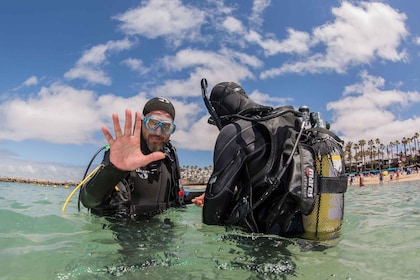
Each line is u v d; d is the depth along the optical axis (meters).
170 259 0.93
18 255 0.92
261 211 1.16
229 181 1.14
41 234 1.18
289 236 1.15
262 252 1.00
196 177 30.92
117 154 1.10
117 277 0.80
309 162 1.10
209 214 1.18
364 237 1.21
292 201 1.12
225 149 1.16
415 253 1.00
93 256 0.94
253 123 1.19
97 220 1.42
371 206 2.40
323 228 1.13
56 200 2.63
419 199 3.26
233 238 1.13
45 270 0.82
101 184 1.18
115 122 1.09
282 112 1.18
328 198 1.13
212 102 1.40
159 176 1.49
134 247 1.04
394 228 1.37
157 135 1.43
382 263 0.92
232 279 0.80
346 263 0.92
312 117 1.30
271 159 1.10
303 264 0.91
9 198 2.77
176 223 1.43
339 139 1.24
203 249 1.03
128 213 1.41
